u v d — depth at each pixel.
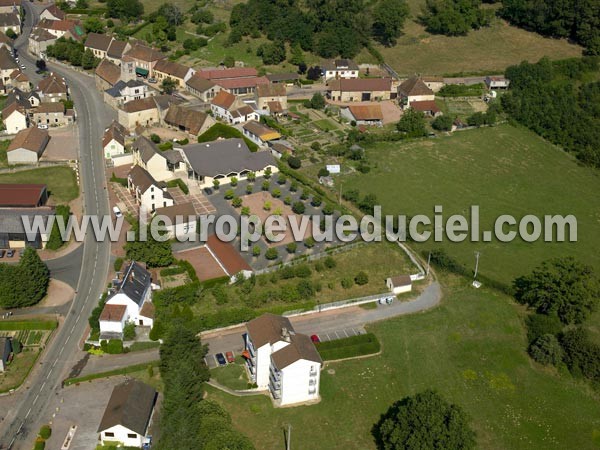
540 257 187.25
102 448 119.88
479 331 157.38
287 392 132.12
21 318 152.25
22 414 126.94
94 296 160.38
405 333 154.38
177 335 135.62
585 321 164.88
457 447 114.25
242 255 174.75
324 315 158.50
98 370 138.25
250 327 137.75
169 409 120.88
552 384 145.38
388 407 135.12
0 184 186.75
